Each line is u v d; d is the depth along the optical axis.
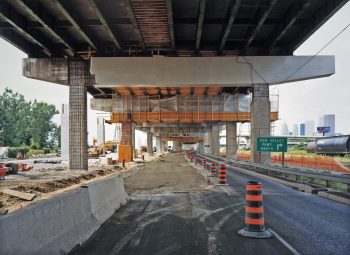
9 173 31.39
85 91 32.03
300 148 94.75
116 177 14.17
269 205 13.90
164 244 8.15
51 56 32.28
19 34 29.16
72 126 31.95
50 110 130.62
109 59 30.52
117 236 8.94
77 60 31.72
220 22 24.48
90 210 9.81
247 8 22.81
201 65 30.34
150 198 16.41
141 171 38.53
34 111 129.00
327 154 58.41
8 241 5.23
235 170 38.56
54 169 37.84
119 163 56.19
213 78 30.28
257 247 7.85
